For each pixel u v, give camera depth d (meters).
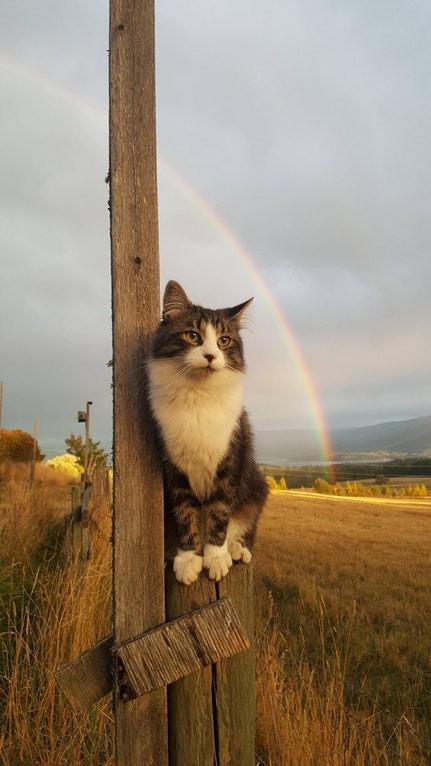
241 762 0.67
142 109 0.69
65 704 1.13
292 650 1.96
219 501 0.86
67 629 1.34
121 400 0.69
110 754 1.09
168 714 0.66
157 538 0.68
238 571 0.72
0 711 1.15
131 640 0.63
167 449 0.80
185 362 0.90
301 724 1.16
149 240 0.70
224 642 0.63
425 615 2.47
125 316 0.70
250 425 1.07
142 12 0.70
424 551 3.89
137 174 0.69
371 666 1.93
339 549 3.94
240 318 1.14
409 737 1.45
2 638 1.32
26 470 5.68
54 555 2.17
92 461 3.80
